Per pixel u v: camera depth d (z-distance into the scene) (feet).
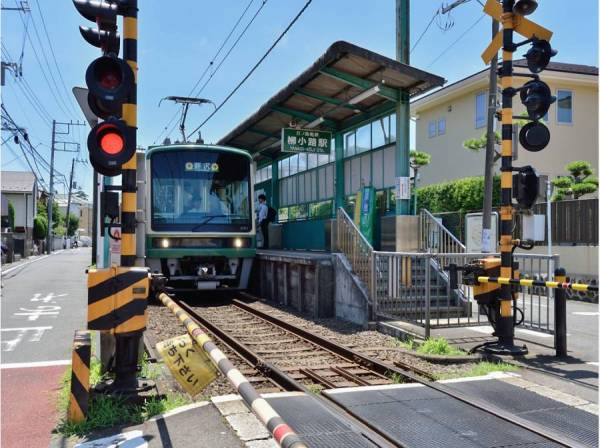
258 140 63.00
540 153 74.33
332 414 17.06
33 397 19.17
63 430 15.65
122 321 17.03
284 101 47.16
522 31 25.04
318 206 57.16
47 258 126.41
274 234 65.77
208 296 53.52
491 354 24.95
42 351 27.04
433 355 24.54
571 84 76.43
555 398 18.61
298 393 19.49
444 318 33.30
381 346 27.76
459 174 83.35
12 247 103.30
